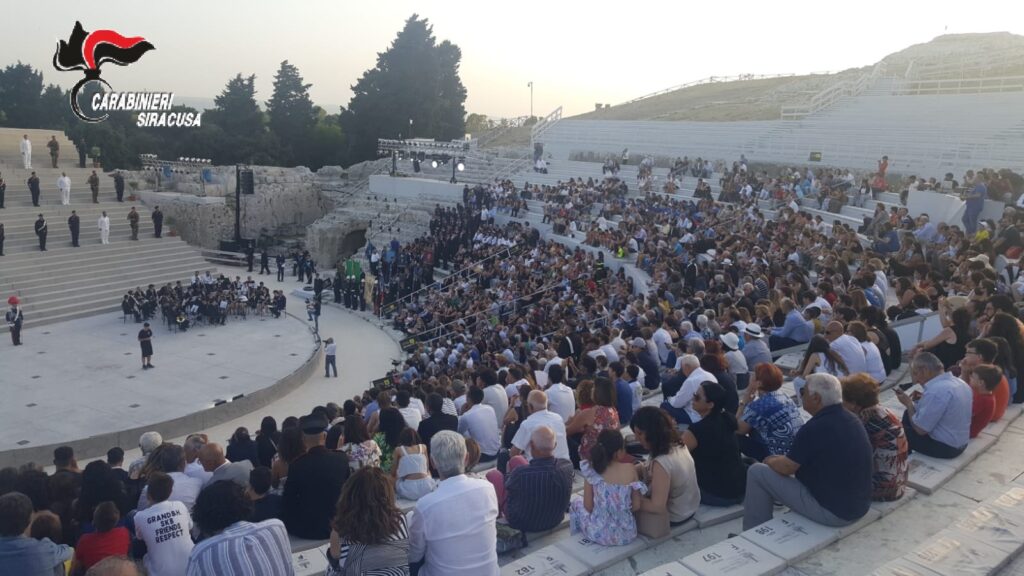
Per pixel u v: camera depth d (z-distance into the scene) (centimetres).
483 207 4212
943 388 831
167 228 4362
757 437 823
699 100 7381
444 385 1427
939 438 837
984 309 1183
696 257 2628
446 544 538
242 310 3203
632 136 5141
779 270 2031
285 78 8269
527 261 3278
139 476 868
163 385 2305
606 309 2308
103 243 3778
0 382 2278
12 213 3684
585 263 2897
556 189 4106
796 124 4322
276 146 7819
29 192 4019
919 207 2631
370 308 3631
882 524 711
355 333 3216
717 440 766
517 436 851
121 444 1881
